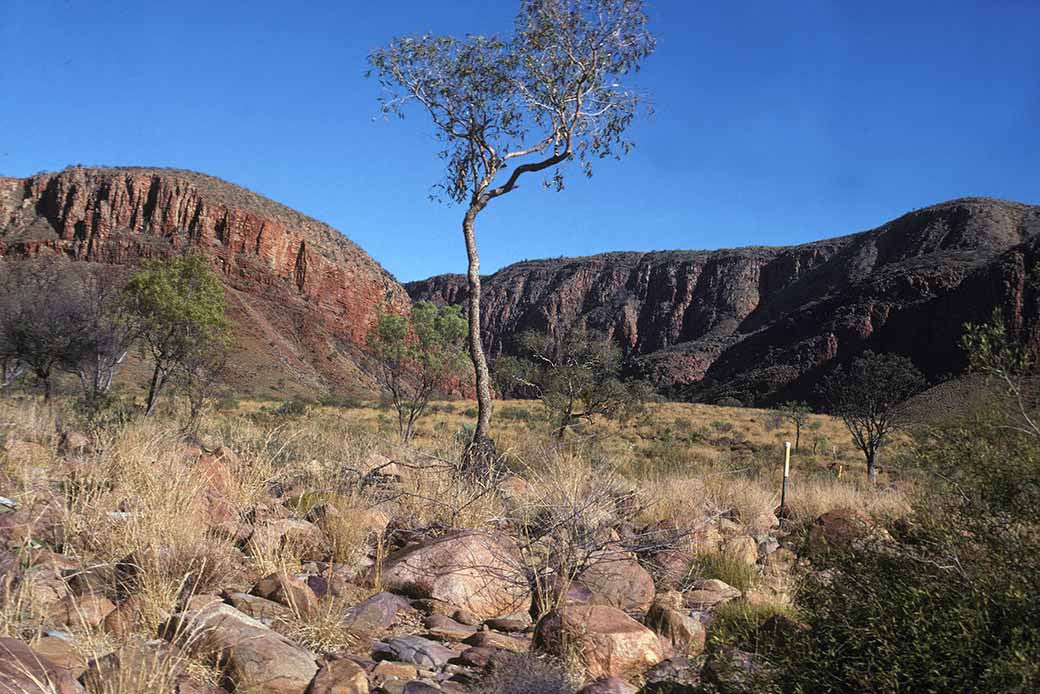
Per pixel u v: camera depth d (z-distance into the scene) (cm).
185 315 1922
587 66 1033
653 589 441
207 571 373
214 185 12988
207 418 1000
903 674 227
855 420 2045
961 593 237
